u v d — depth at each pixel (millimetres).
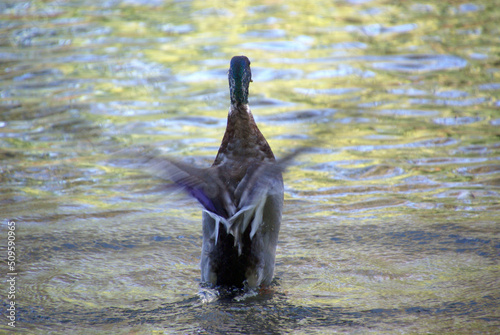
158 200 10727
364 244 8867
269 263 7363
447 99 15844
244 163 7438
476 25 23578
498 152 12383
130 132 13938
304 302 7246
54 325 6820
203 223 7391
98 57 20578
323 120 14578
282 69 18859
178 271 8219
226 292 7348
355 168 11859
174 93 16953
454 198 10391
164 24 25078
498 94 16047
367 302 7219
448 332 6469
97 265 8391
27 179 11516
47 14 27016
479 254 8398
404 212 9922
